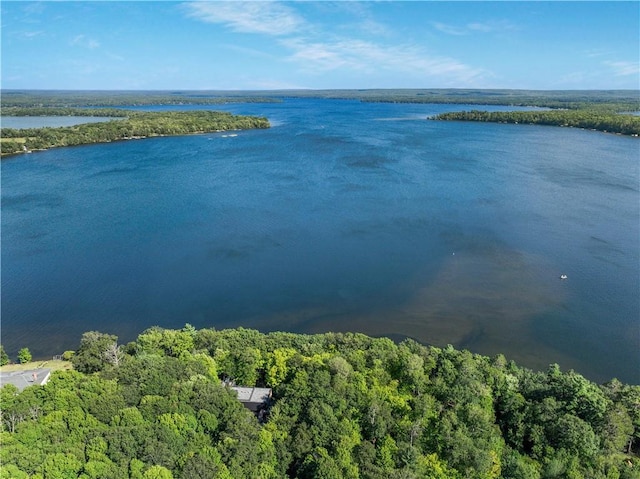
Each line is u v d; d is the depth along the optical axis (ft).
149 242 405.39
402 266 360.28
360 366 203.62
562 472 155.74
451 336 277.85
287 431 165.78
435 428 168.76
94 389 174.81
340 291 326.24
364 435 170.09
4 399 169.99
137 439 146.92
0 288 329.31
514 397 187.52
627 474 154.61
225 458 145.79
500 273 348.79
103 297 319.68
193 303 312.91
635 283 333.01
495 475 154.20
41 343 272.51
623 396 188.14
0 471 125.70
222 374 216.54
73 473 132.57
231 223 448.24
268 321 293.64
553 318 294.25
